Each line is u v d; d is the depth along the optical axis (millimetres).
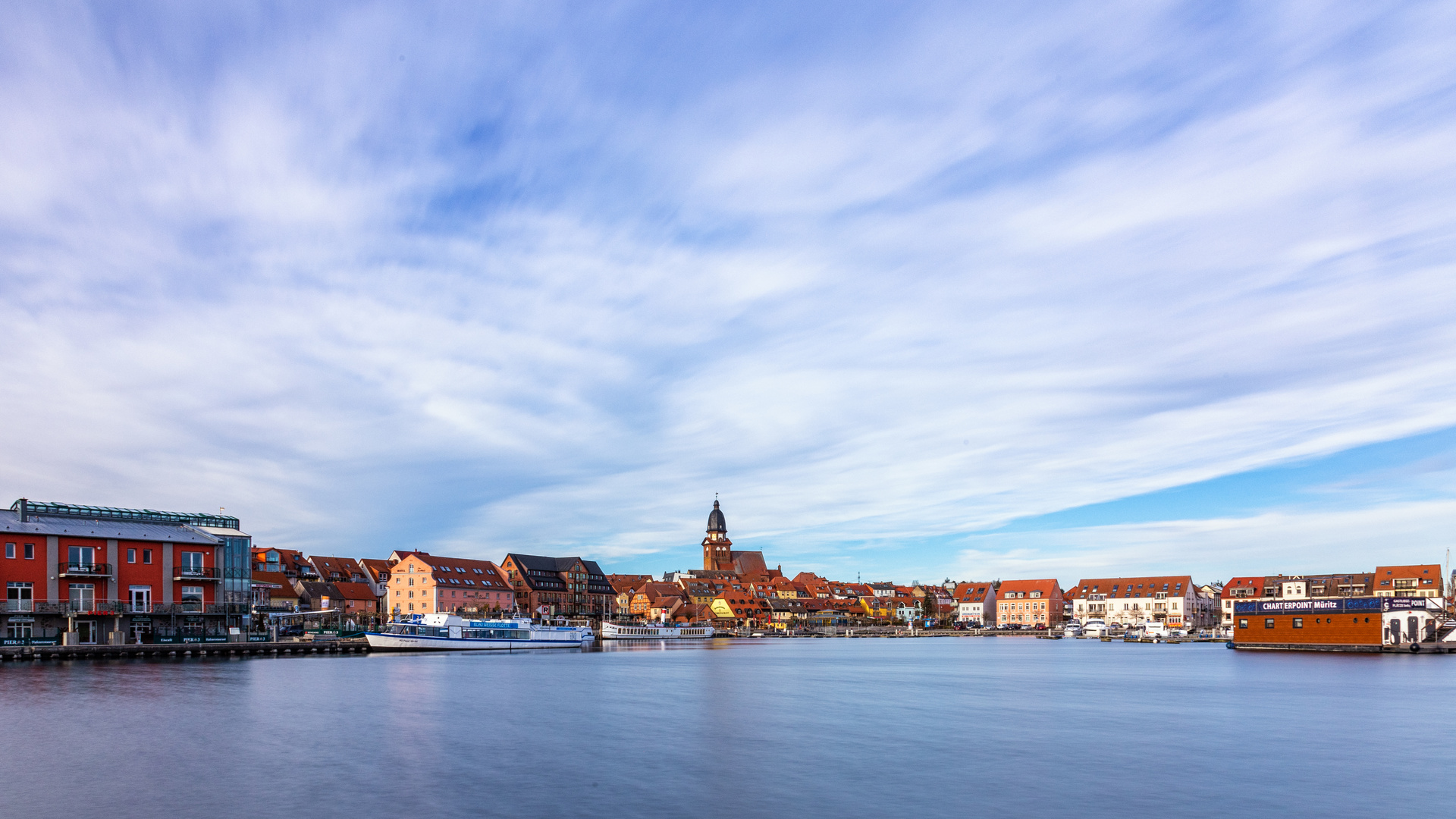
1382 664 110875
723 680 87938
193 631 115375
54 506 110375
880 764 40969
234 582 121188
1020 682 86938
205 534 120062
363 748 43375
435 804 32594
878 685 83562
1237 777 38375
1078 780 37594
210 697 62906
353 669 95500
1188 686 82375
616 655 143000
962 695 72938
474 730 49719
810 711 60875
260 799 33000
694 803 33250
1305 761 42094
